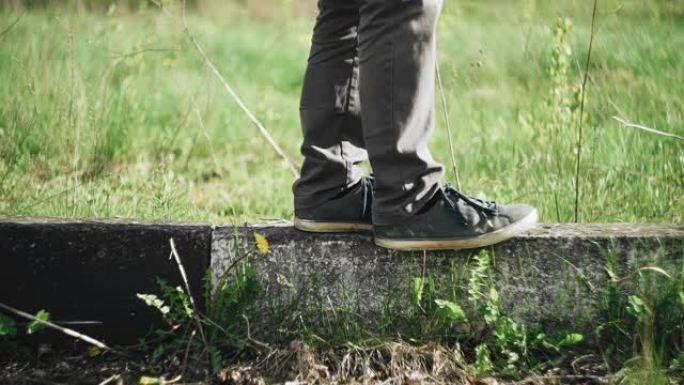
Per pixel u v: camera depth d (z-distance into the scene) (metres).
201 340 2.49
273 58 7.98
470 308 2.53
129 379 2.40
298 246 2.52
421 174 2.31
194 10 7.36
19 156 3.98
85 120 4.16
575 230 2.60
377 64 2.25
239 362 2.45
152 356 2.51
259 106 5.66
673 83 4.41
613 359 2.48
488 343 2.52
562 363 2.47
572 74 4.63
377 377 2.39
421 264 2.51
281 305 2.53
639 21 4.75
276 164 4.82
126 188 3.89
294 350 2.41
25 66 4.30
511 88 5.18
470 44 5.37
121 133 4.52
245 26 9.03
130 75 4.80
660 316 2.49
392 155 2.29
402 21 2.22
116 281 2.54
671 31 4.70
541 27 4.56
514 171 3.96
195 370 2.42
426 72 2.26
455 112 5.09
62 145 4.04
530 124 4.31
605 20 4.77
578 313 2.53
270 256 2.53
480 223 2.36
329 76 2.43
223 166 4.65
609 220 3.34
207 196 4.12
